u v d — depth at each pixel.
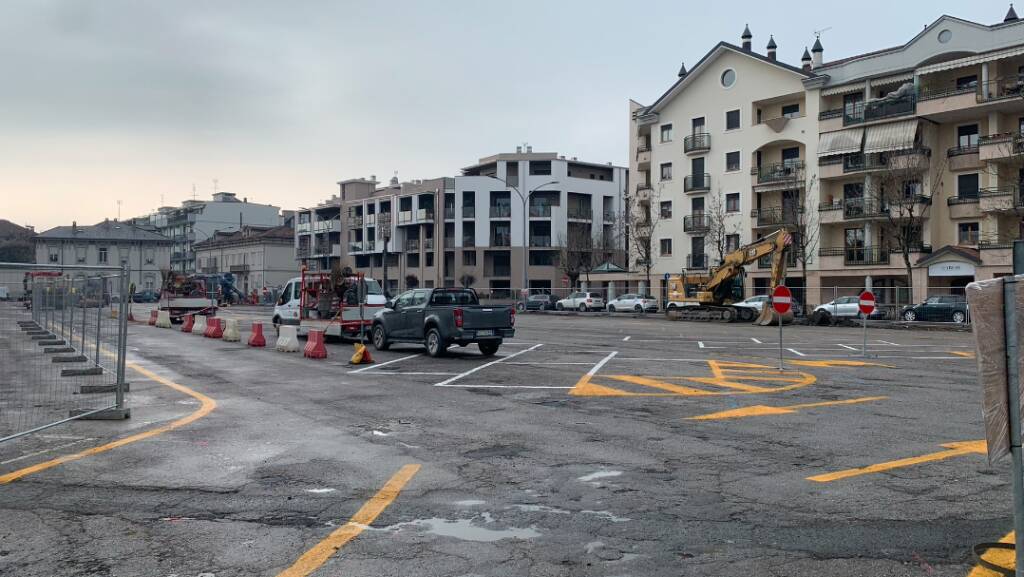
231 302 71.25
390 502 5.54
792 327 33.06
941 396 11.09
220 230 108.75
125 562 4.30
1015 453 3.58
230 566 4.24
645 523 5.04
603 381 12.84
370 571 4.16
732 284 37.94
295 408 9.96
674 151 57.12
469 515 5.23
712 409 9.86
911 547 4.54
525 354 18.05
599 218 78.75
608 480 6.19
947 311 34.09
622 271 61.75
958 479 6.16
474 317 16.66
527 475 6.36
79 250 88.00
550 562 4.31
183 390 11.67
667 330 29.89
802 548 4.53
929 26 42.97
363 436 8.07
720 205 53.53
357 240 88.62
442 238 77.69
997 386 3.56
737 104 52.69
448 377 13.41
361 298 21.97
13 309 10.47
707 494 5.76
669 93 56.72
